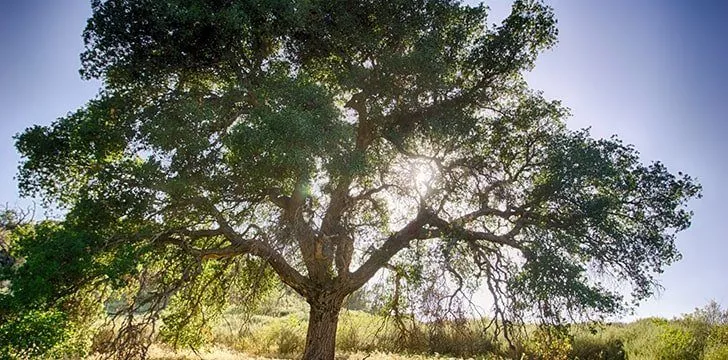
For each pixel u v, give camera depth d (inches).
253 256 663.8
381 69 601.6
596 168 551.8
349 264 651.5
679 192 564.7
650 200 573.3
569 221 570.9
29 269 427.8
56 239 449.7
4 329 398.3
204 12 541.6
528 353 616.1
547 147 610.5
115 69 573.0
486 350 839.1
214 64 601.6
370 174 629.0
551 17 653.9
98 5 548.4
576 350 921.5
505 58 657.6
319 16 622.2
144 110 538.9
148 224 534.6
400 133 624.1
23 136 527.5
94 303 563.2
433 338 709.3
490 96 687.7
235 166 514.6
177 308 709.3
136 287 564.7
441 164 641.6
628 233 568.1
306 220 616.4
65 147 535.5
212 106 574.6
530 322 579.5
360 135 683.4
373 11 654.5
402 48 674.2
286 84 544.4
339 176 548.4
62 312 459.8
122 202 508.7
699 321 904.9
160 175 505.7
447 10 652.7
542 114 647.8
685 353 787.4
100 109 544.4
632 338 959.0
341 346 919.0
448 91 632.4
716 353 713.6
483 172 642.8
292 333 946.1
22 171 533.6
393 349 857.5
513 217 644.7
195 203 532.1
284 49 660.7
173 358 706.8
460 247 629.0
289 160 479.8
